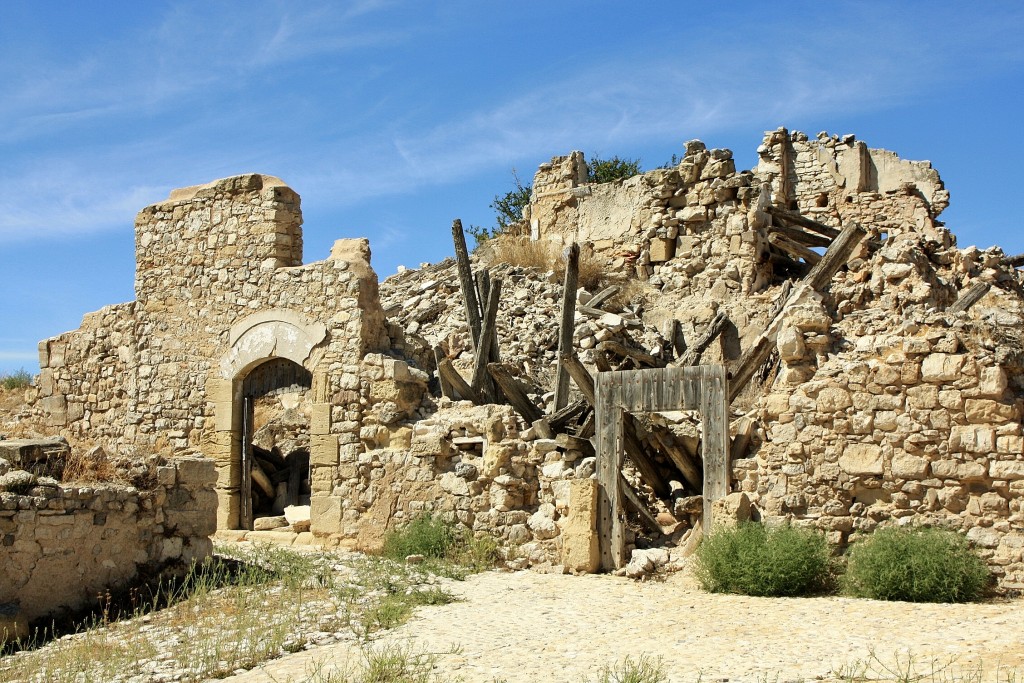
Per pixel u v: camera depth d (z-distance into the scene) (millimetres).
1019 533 12406
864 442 13297
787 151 26375
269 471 20219
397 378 17688
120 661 10703
